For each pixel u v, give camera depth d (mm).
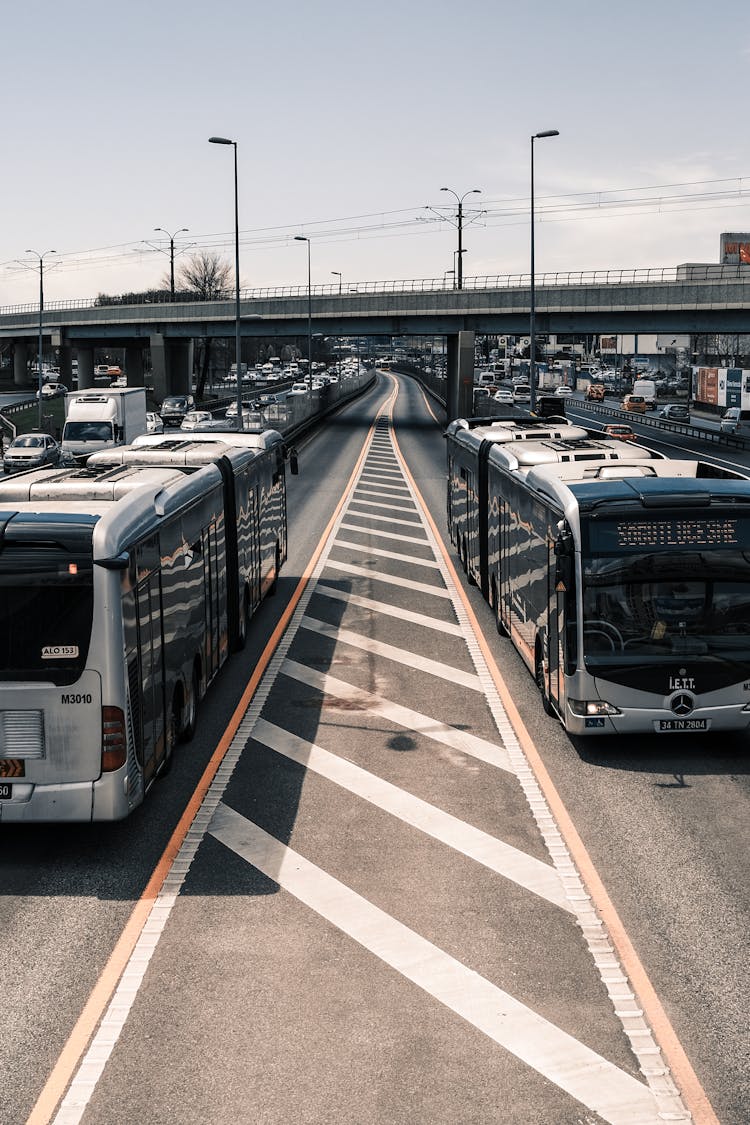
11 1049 7074
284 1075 6766
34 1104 6508
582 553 12578
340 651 17984
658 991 7762
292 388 117375
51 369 169500
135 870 9859
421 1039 7148
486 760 12789
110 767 9859
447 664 17188
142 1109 6449
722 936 8578
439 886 9445
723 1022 7379
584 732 12711
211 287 158750
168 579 11930
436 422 84375
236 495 17359
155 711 11234
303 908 9055
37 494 11578
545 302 74250
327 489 42562
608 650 12617
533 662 15336
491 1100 6512
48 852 10289
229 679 16312
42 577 9703
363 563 26609
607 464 14656
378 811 11195
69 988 7832
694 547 12570
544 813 11133
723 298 68125
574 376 141125
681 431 78875
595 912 8969
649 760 12828
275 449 22859
